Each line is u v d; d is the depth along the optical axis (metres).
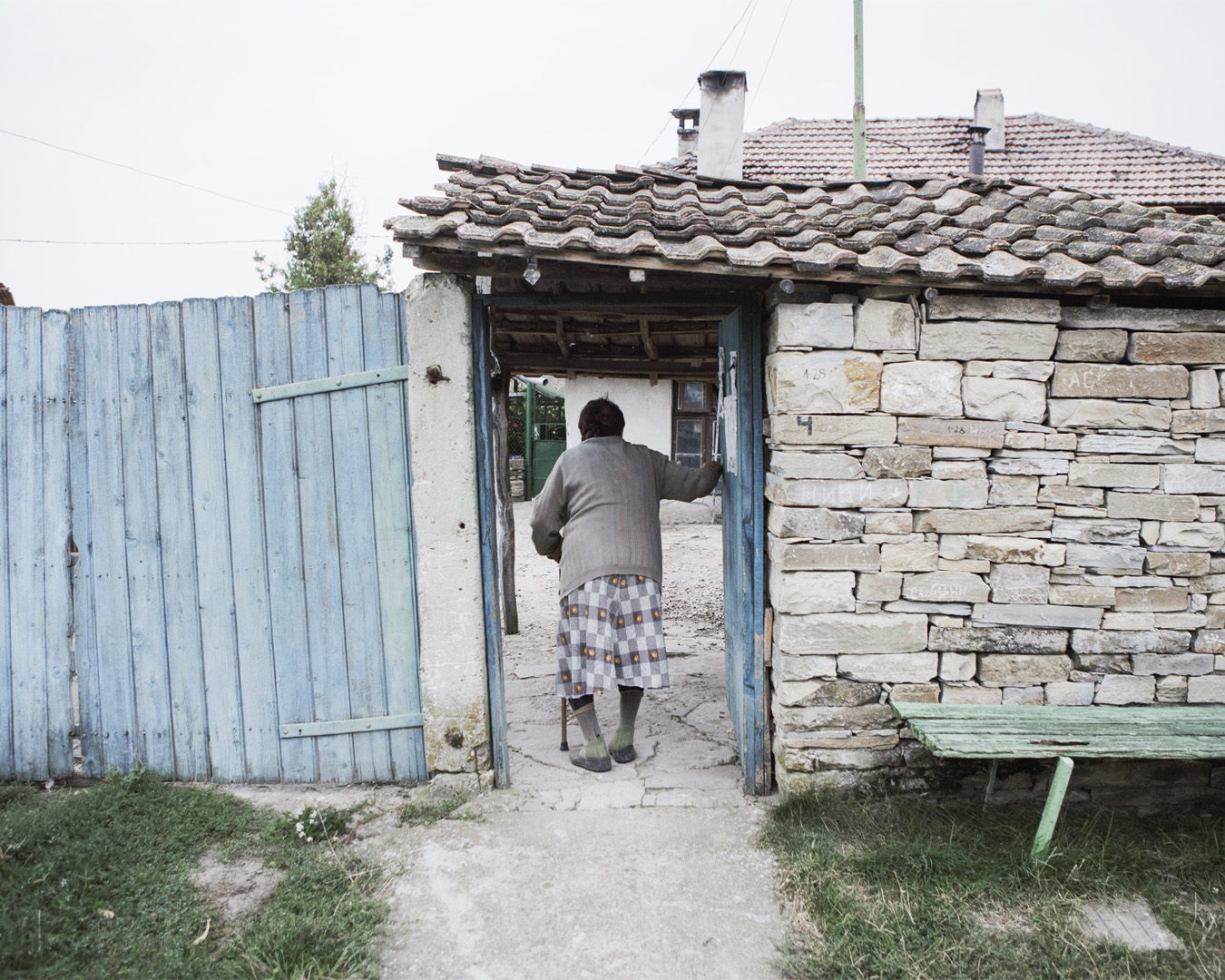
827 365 3.02
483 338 3.26
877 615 3.12
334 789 3.39
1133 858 2.75
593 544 3.48
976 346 3.01
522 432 15.99
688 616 6.69
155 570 3.36
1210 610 3.10
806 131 11.36
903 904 2.53
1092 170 10.17
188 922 2.45
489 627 3.34
